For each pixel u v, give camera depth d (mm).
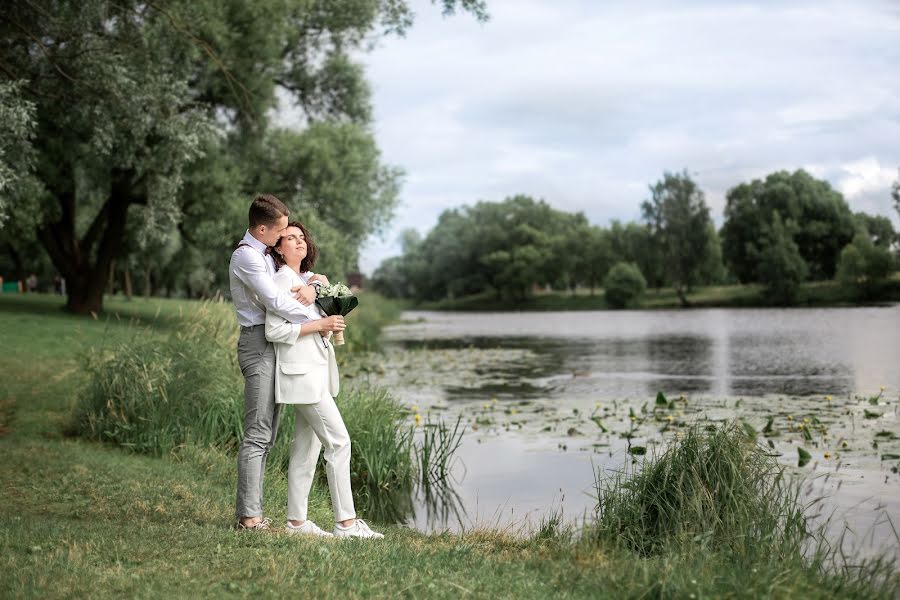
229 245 20766
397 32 14680
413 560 3605
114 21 11289
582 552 3902
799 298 68062
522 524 5277
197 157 18812
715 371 15219
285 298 4180
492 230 107750
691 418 9320
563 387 13172
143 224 15273
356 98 24516
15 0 9562
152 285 50969
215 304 9406
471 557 3729
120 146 13281
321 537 4219
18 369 11133
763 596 3119
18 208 17922
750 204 79062
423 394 12531
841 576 3574
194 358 7906
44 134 16516
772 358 17688
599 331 33312
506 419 9781
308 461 4539
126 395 7578
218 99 19625
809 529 4922
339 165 22797
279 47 20438
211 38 17750
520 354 20828
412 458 7625
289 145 21906
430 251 117438
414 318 57250
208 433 7398
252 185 22312
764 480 4918
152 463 6535
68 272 21047
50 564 3285
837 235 76312
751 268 78312
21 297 27312
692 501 4477
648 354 20016
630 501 4844
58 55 9961
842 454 7152
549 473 6867
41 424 8023
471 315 68938
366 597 3061
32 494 5199
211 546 3705
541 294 106000
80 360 9094
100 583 3068
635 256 83000
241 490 4305
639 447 7453
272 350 4312
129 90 10398
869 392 11492
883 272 64688
